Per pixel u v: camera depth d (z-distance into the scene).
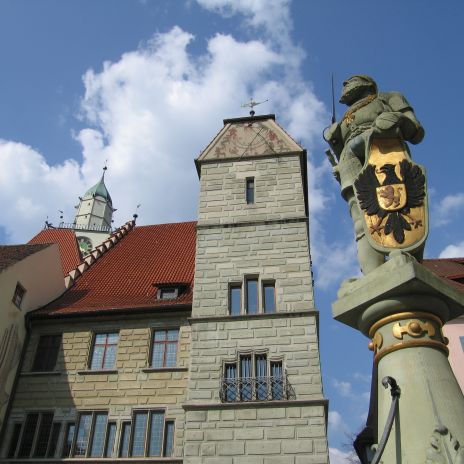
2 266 25.84
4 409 23.83
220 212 26.17
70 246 37.75
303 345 21.42
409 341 6.67
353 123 8.69
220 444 19.47
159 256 32.59
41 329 26.53
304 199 28.00
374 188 7.93
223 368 21.36
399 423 6.12
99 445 22.58
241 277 23.88
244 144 28.56
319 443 19.03
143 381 23.73
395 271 6.84
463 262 31.70
